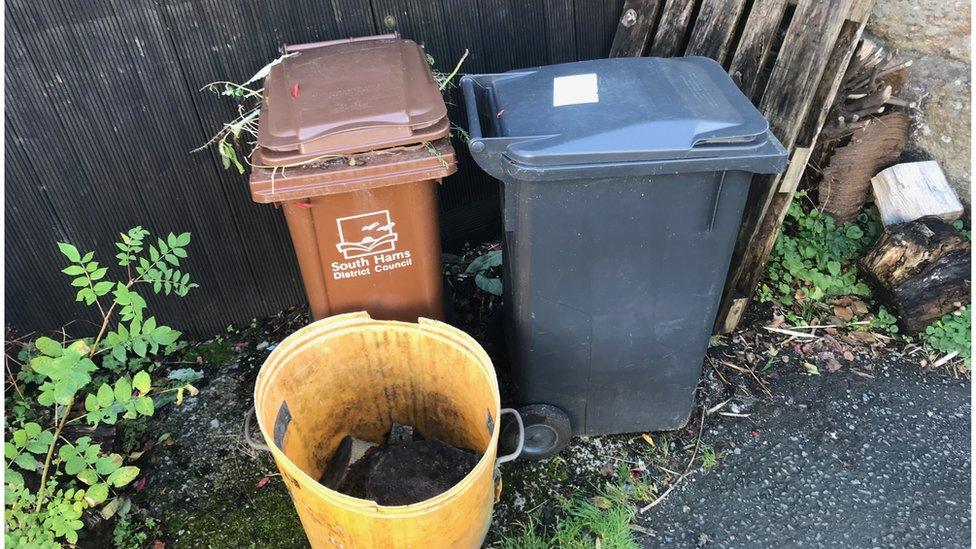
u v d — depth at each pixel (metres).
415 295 2.33
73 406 2.71
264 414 1.93
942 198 3.01
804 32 2.50
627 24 3.12
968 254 2.85
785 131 2.59
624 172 1.82
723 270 2.11
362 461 2.34
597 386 2.41
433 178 1.96
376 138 1.91
